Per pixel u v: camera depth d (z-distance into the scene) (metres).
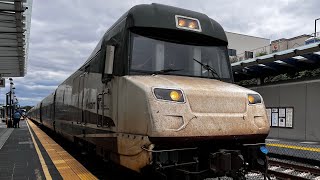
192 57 6.59
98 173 8.53
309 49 14.32
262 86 21.52
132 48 6.09
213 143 5.67
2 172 8.00
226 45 7.11
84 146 10.05
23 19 12.30
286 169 9.67
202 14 7.10
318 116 17.75
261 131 5.93
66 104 12.72
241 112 5.79
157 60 6.26
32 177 7.42
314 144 15.91
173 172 5.45
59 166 8.83
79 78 10.26
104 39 7.52
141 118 5.21
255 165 6.11
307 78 18.48
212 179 7.52
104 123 6.93
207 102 5.46
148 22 6.24
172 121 5.09
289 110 19.58
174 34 6.51
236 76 21.09
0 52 18.16
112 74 6.40
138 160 5.34
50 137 19.58
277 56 15.91
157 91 5.16
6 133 23.02
